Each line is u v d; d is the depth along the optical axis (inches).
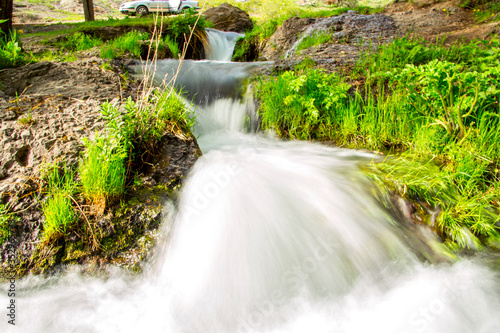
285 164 136.1
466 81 119.2
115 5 994.1
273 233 98.1
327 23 354.3
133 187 105.9
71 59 209.8
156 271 89.6
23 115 121.5
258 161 136.8
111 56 221.5
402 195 112.4
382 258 94.8
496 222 102.5
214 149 157.9
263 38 446.9
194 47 423.8
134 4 695.7
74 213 93.7
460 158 123.1
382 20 359.6
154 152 118.8
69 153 108.1
